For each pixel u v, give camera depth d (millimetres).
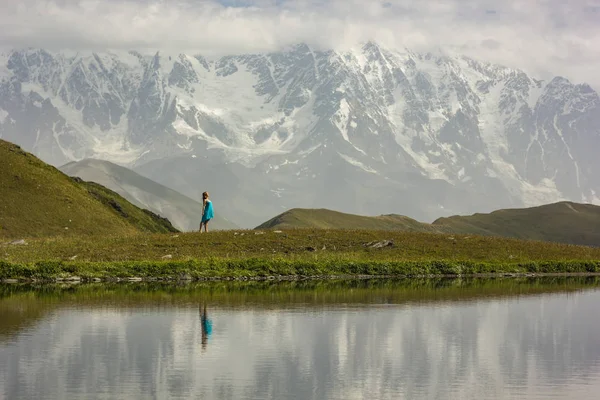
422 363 33906
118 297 51969
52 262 63625
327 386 30203
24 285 58844
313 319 43844
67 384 29984
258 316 44562
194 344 36719
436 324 42969
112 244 74062
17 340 37094
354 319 44062
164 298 51719
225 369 32344
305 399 28609
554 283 68188
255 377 31281
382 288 60625
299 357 34562
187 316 44125
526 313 47562
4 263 62281
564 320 44938
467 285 64625
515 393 29625
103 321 42156
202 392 29250
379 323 42938
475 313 47156
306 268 69375
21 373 31422
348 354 35312
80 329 39844
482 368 33188
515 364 33969
